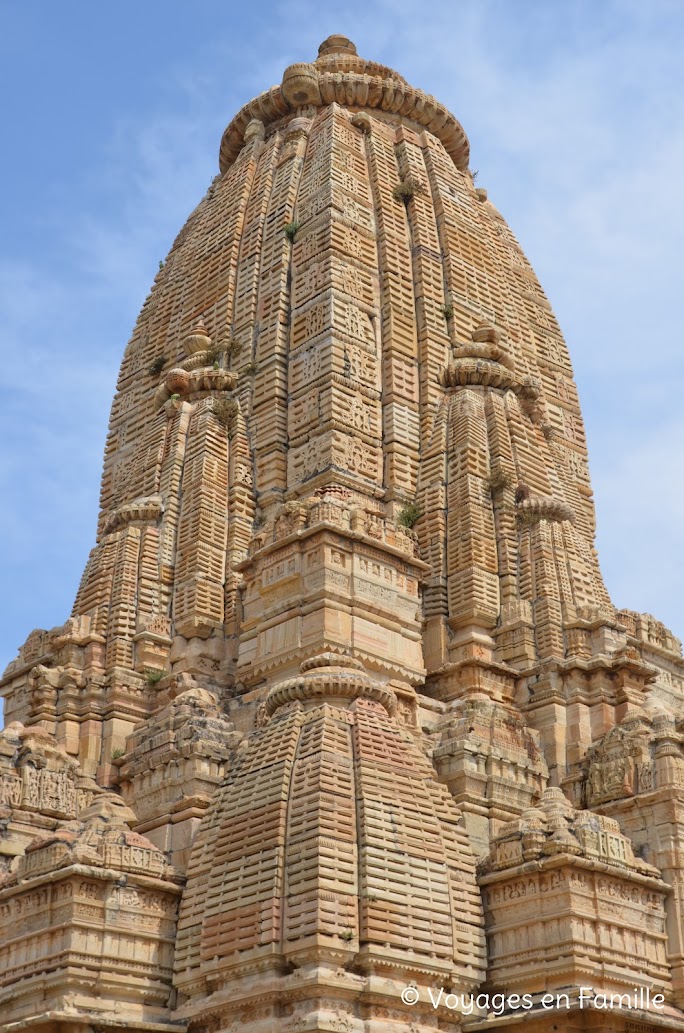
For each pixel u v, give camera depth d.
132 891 38.88
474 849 42.56
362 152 62.66
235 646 50.31
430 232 61.06
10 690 54.06
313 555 46.09
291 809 38.31
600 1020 36.97
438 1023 37.28
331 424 52.56
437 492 53.19
